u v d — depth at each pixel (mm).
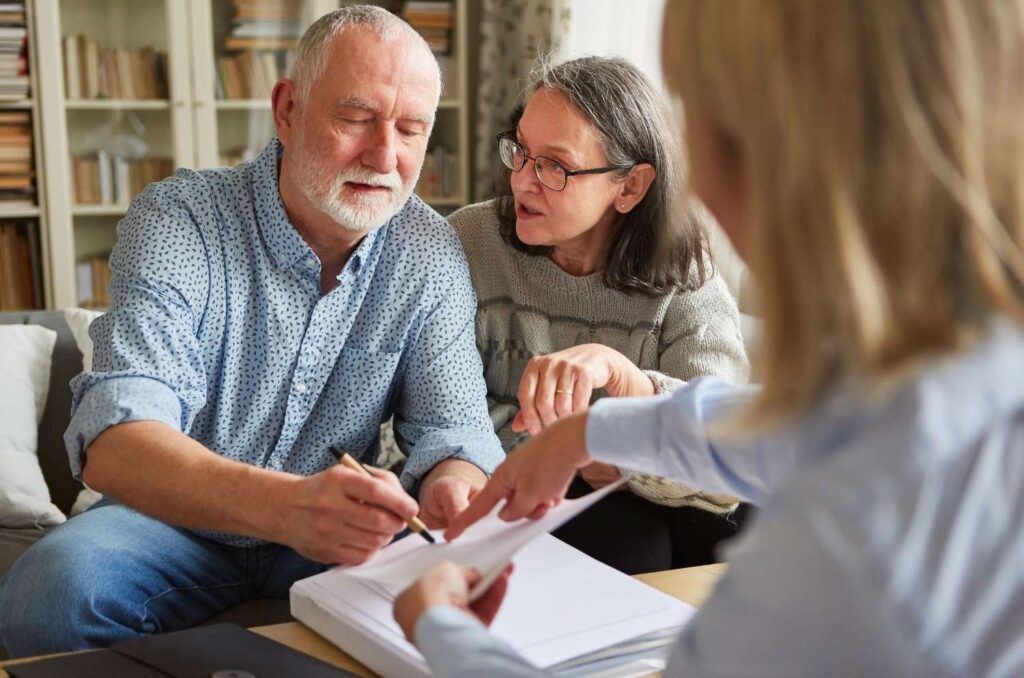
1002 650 513
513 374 1868
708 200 629
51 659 963
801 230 541
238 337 1630
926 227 522
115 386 1419
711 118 604
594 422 967
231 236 1618
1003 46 521
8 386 2113
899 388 535
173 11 3793
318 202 1596
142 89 3818
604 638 1006
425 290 1731
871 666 525
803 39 540
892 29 521
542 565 1177
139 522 1595
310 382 1689
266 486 1268
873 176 527
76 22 3699
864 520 520
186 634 1020
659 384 1666
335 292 1667
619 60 1817
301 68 1610
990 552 515
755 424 578
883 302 526
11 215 3695
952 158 516
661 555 1692
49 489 2162
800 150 538
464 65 4148
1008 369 532
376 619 1040
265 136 3990
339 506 1188
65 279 3779
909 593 509
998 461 524
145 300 1521
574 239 1808
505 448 1845
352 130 1578
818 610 529
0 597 1463
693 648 617
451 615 737
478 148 4191
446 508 1458
